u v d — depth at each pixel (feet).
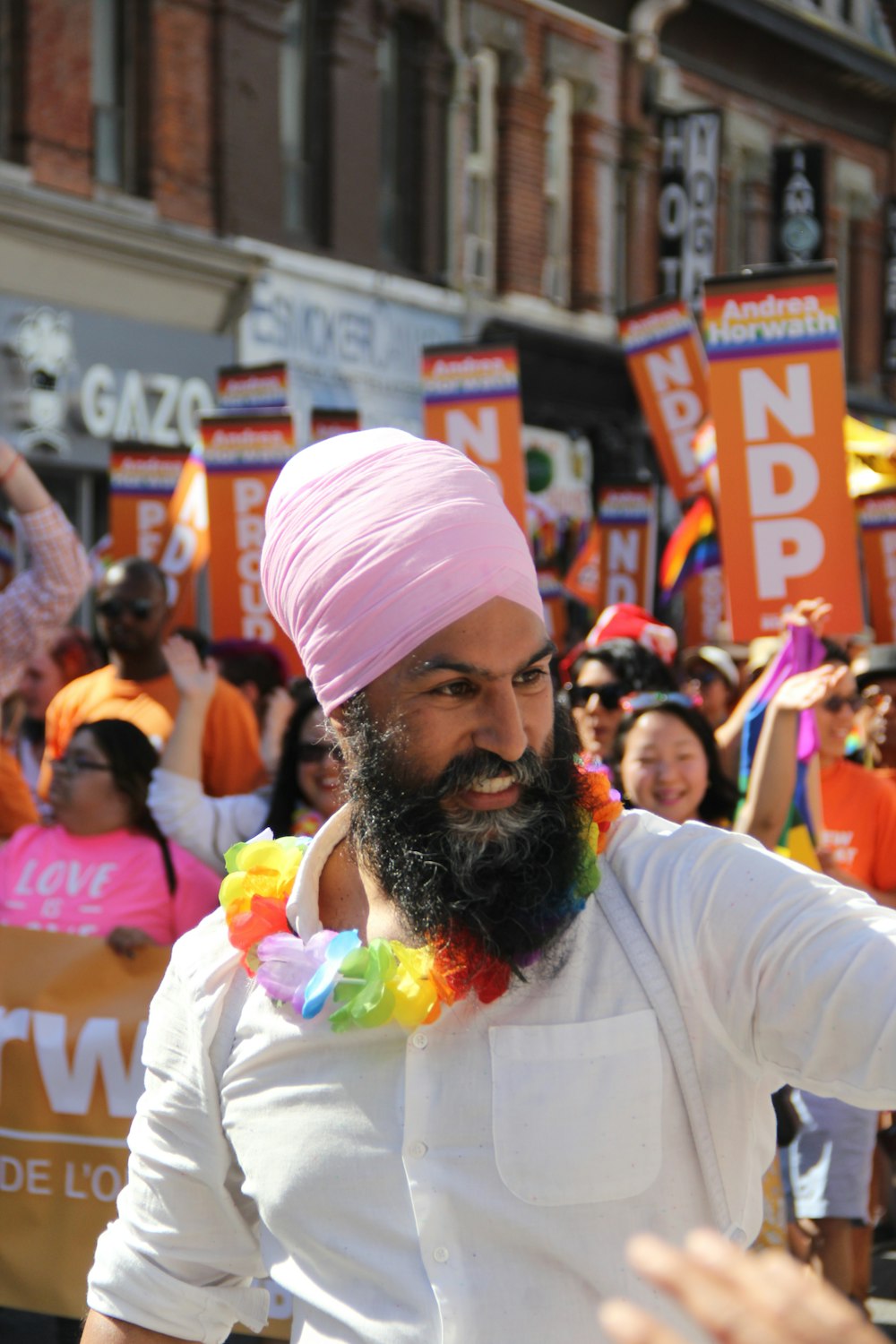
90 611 40.06
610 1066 4.91
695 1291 2.71
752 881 4.98
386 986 5.01
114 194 41.83
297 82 47.03
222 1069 5.60
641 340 26.07
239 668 20.21
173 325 43.34
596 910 5.11
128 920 13.52
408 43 49.98
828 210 64.03
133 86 42.60
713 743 13.79
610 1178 4.85
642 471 60.08
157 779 14.28
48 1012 13.03
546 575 29.07
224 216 44.29
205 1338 5.98
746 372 16.01
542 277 54.65
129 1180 6.04
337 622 5.07
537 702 5.08
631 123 57.47
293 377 46.21
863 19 68.90
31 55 39.58
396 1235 5.05
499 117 52.70
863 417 70.90
